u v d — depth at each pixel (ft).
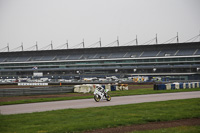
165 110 89.51
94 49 577.84
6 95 174.29
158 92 190.80
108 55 557.33
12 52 641.40
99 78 520.42
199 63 466.70
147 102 116.98
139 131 56.75
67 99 143.95
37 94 189.98
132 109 92.89
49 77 569.23
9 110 97.50
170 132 54.70
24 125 65.31
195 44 497.05
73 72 565.12
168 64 491.31
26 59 621.31
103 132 57.77
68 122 68.85
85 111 89.20
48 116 78.84
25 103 126.41
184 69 476.13
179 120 72.74
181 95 160.15
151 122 70.03
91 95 177.06
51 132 57.06
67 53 603.26
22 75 593.01
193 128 59.06
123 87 232.32
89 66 554.46
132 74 514.68
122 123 66.95
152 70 502.79
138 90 226.17
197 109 91.20
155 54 515.09
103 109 94.02
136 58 513.04
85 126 62.85
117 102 122.52
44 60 588.50
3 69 616.80
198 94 167.53
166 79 444.55
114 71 538.06
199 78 463.42
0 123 67.92
